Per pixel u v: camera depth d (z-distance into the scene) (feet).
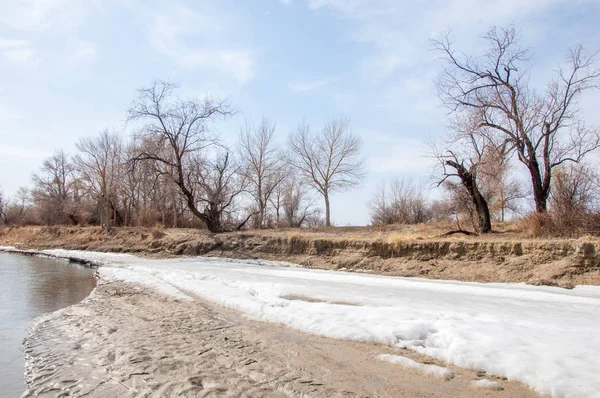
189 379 19.10
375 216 141.59
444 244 60.70
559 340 22.49
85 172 148.97
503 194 105.29
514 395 16.90
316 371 19.99
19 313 36.83
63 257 97.25
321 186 147.13
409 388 17.87
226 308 35.29
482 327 25.32
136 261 79.61
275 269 63.52
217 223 105.50
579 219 58.23
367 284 47.01
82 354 23.62
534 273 49.47
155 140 99.30
